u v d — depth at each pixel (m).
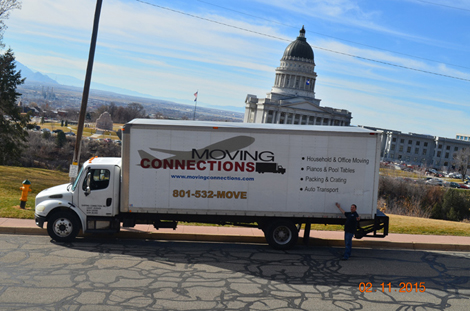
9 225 14.12
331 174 13.35
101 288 9.07
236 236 14.59
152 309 8.05
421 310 8.70
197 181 13.27
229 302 8.62
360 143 13.31
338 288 9.89
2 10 39.88
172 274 10.34
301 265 11.76
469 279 11.15
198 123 13.36
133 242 13.67
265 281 10.14
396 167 108.25
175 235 14.45
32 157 84.31
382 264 12.31
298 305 8.64
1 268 10.11
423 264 12.54
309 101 141.62
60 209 13.33
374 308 8.69
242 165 13.27
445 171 135.25
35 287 8.93
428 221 20.23
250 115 153.00
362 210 13.41
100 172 13.30
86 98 17.03
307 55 149.00
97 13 16.92
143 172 13.18
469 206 59.62
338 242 14.76
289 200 13.38
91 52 17.00
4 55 50.44
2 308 7.75
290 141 13.27
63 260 11.06
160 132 13.12
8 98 50.91
